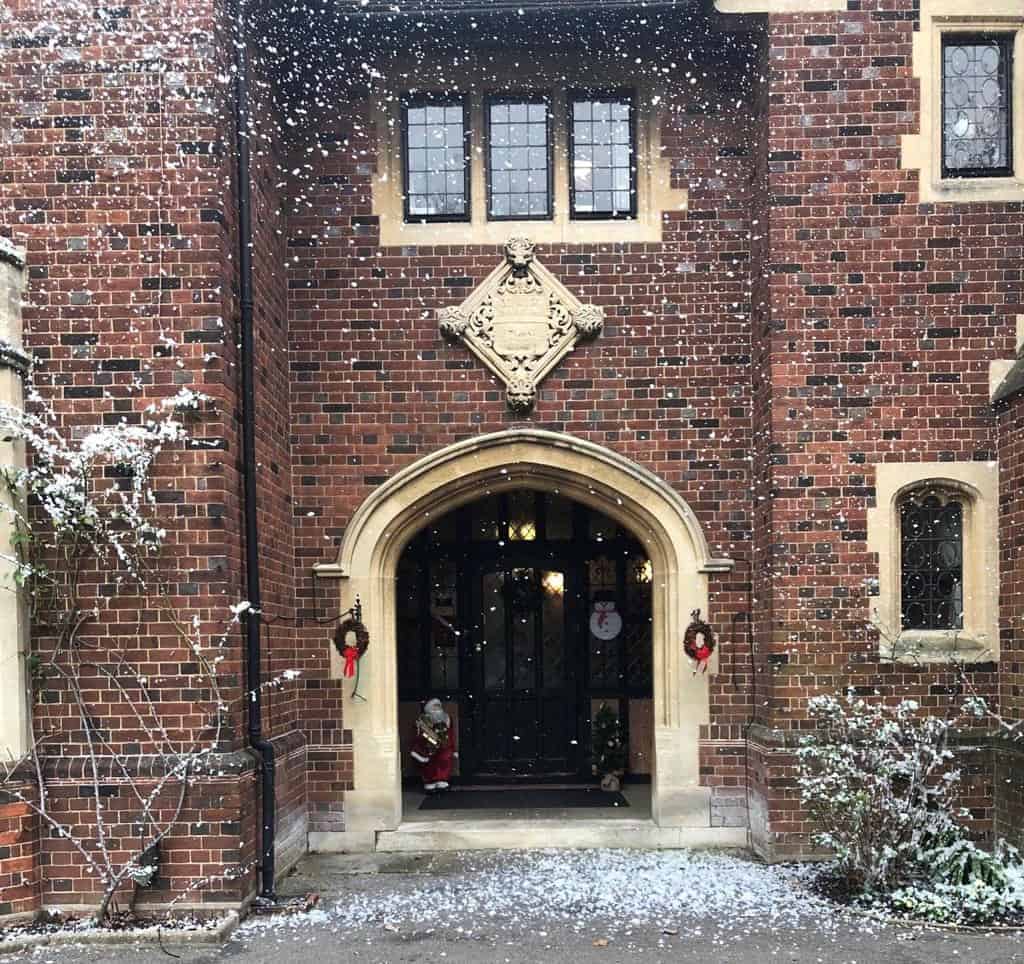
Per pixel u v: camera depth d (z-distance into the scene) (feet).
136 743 16.53
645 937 15.19
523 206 21.75
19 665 16.12
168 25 16.89
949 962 14.08
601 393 21.17
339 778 20.90
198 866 16.28
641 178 21.42
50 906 16.25
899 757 18.94
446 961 14.30
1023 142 19.88
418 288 21.26
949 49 20.15
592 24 20.94
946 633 19.76
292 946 15.02
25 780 16.05
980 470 19.57
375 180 21.25
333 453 21.20
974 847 17.58
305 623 21.03
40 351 16.84
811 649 19.36
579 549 26.91
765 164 19.94
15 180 16.89
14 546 16.06
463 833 20.98
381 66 21.40
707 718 20.93
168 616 16.62
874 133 19.62
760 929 15.47
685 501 21.06
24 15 16.93
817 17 19.53
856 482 19.56
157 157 16.90
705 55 21.22
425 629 26.73
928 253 19.71
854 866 17.24
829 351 19.65
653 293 21.20
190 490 16.72
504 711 26.78
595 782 26.22
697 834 20.77
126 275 16.89
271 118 20.10
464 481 21.26
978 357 19.71
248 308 17.83
